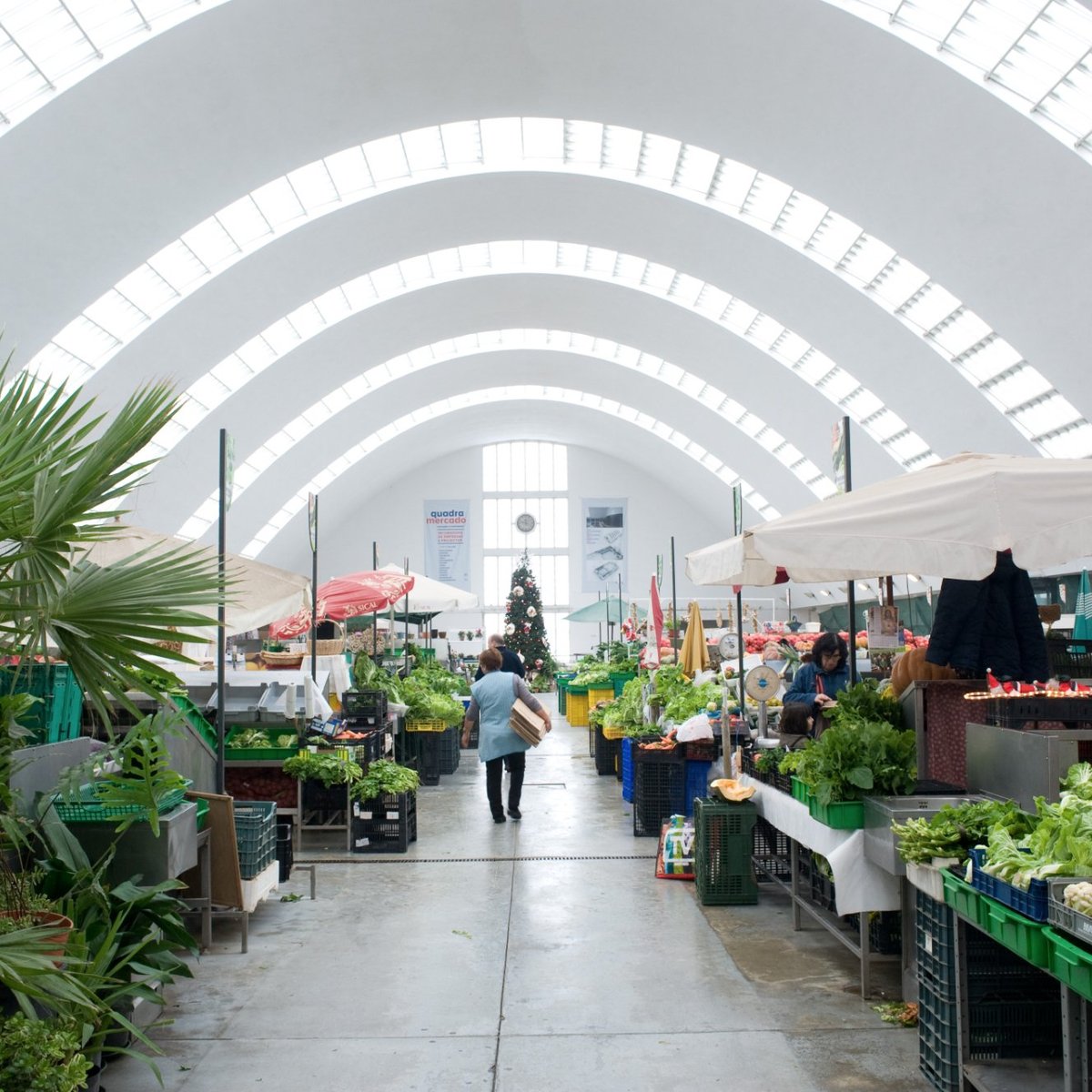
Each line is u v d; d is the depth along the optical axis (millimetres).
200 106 18156
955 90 16875
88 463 4402
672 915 8391
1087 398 21656
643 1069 5293
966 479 6141
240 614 9867
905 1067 5285
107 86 16828
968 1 15680
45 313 20516
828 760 6383
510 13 17688
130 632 4480
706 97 19281
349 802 11031
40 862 5410
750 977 6742
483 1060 5434
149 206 19812
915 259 21219
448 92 19750
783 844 9344
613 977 6785
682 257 26500
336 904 8844
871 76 17359
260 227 23766
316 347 31125
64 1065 3994
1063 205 17797
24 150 17047
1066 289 19438
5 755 4984
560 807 14258
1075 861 4125
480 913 8508
